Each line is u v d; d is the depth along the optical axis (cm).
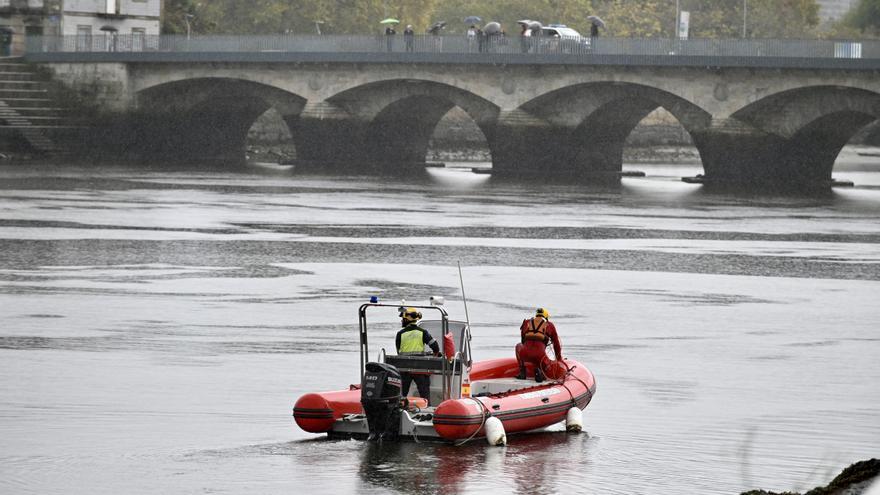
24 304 8856
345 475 4675
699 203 18950
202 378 6488
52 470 4722
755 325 8562
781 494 3553
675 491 4525
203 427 5416
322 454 4966
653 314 8931
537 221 15600
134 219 14888
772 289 10244
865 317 8988
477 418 5059
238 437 5234
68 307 8762
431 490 4509
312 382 6412
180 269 10850
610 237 13912
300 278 10412
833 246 13425
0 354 7069
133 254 11775
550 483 4616
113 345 7394
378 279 10419
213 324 8194
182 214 15638
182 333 7844
